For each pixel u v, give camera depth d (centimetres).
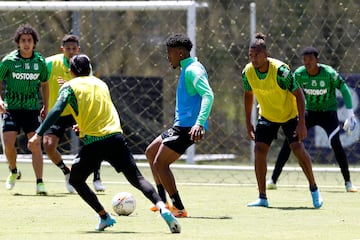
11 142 3603
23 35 3509
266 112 3145
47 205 3162
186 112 2778
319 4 5928
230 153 5847
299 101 3042
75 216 2844
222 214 2927
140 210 3006
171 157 2808
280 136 5694
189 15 4634
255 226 2600
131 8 4731
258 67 3052
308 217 2847
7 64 3512
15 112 3581
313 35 5938
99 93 2489
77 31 5053
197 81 2712
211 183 4225
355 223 2683
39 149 3566
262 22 6241
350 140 5091
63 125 3609
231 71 6206
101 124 2453
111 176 4566
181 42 2769
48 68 3666
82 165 2461
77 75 2533
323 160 5112
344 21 5834
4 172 4747
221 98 6103
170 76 5588
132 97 5400
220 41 6084
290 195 3647
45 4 4781
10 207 3095
